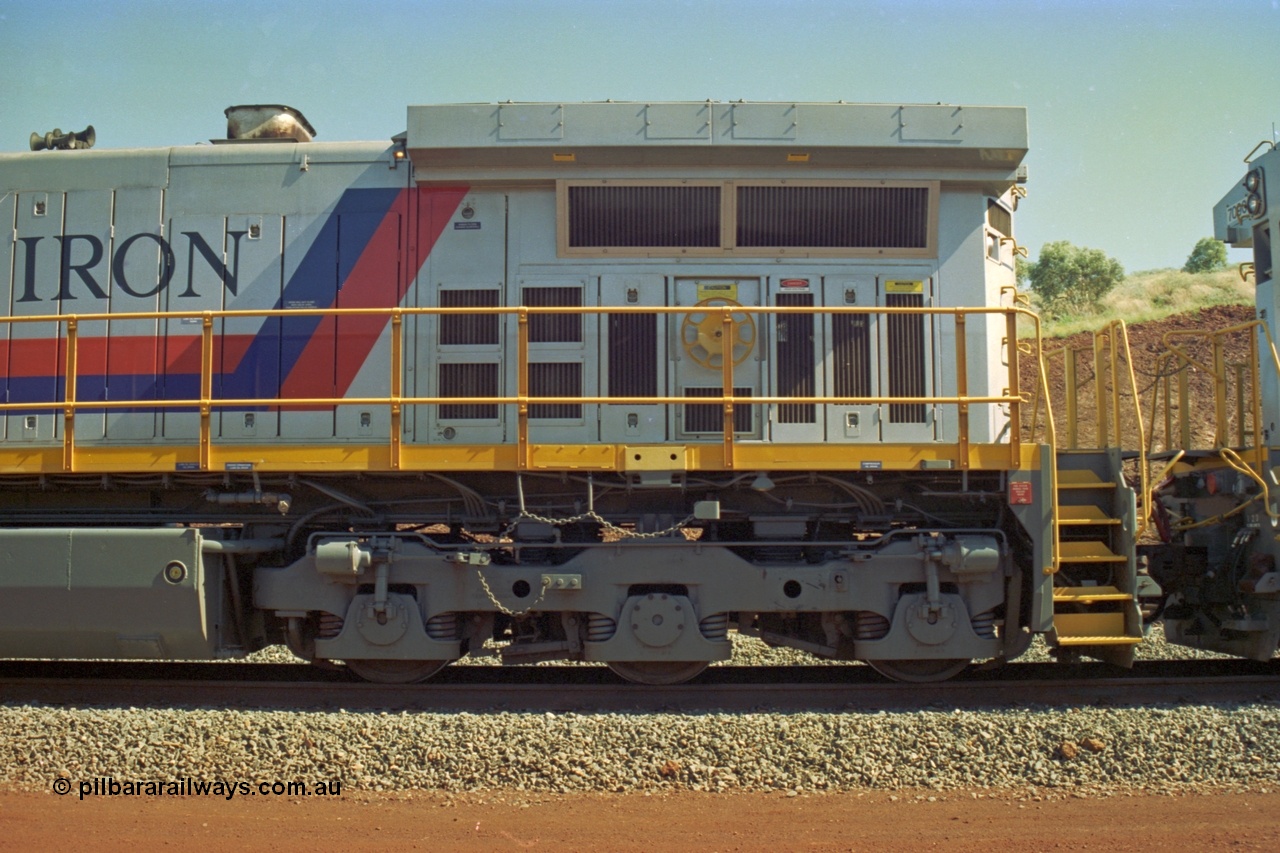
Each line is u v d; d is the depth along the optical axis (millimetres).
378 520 6477
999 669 7039
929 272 6863
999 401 6133
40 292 7102
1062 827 4074
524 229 6875
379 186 7004
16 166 7234
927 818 4180
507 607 6195
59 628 6074
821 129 6664
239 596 6352
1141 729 5020
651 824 4098
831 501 6566
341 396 6828
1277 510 6633
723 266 6832
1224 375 7457
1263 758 4789
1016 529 6344
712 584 6203
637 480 6289
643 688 6324
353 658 6387
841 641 6512
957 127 6711
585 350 6766
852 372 6781
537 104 6684
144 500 6680
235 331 6914
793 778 4605
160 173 7156
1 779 4637
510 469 6133
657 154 6672
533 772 4617
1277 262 7160
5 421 7000
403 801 4375
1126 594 6227
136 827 4086
